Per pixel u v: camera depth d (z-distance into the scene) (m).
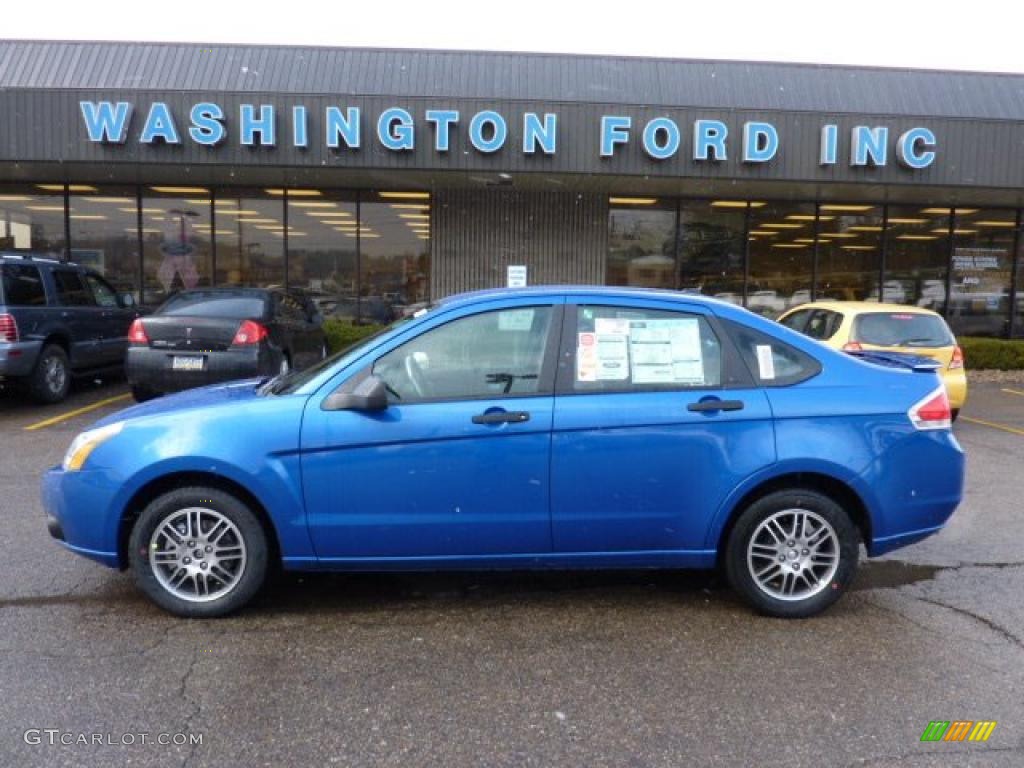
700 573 4.89
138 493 4.03
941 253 16.45
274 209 15.23
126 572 4.73
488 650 3.82
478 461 3.99
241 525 4.03
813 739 3.09
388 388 4.07
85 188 15.02
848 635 4.02
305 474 3.96
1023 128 12.80
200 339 9.11
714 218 15.78
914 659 3.76
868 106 14.80
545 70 14.53
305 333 11.26
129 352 9.17
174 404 4.30
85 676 3.50
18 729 3.09
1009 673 3.63
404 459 3.97
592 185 14.07
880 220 16.19
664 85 14.62
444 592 4.56
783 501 4.13
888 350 9.03
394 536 4.02
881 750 3.02
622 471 4.04
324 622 4.11
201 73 14.12
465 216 15.28
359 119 11.93
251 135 11.84
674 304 4.24
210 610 4.07
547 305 4.19
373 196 15.27
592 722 3.20
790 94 14.76
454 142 12.15
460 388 4.07
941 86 15.15
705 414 4.07
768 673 3.62
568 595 4.53
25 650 3.74
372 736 3.08
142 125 11.81
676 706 3.33
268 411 4.00
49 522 4.23
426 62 14.44
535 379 4.09
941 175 12.74
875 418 4.16
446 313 4.15
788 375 4.21
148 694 3.36
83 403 10.66
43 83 13.90
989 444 8.92
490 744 3.04
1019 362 15.16
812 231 16.03
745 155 12.36
